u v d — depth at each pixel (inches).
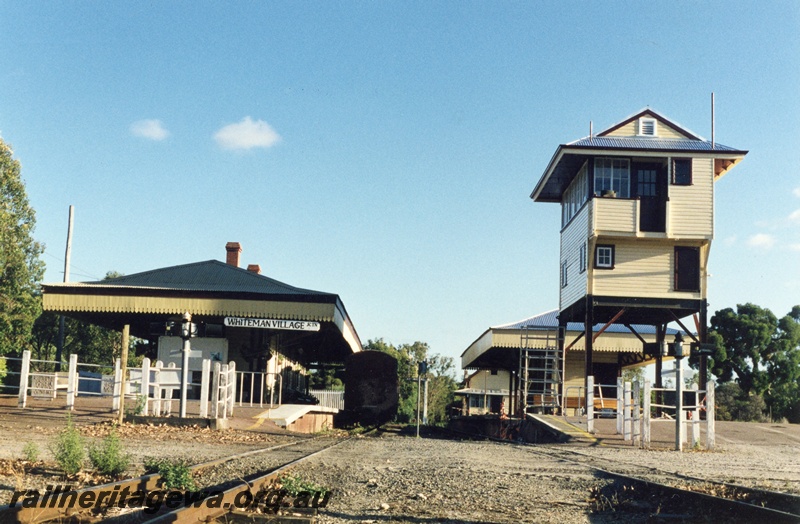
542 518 322.3
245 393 1208.2
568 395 1616.6
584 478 460.8
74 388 824.3
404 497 366.0
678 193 1122.7
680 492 374.0
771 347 2135.8
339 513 314.5
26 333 1900.8
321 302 1086.4
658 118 1183.6
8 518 232.5
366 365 1459.2
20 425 680.4
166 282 1204.5
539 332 1467.8
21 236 1893.5
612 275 1129.4
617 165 1148.5
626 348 1483.8
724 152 1115.3
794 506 359.6
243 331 1221.7
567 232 1305.4
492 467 512.1
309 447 647.8
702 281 1130.0
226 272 1246.9
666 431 908.6
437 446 733.3
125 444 582.6
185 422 768.9
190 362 1156.5
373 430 1316.4
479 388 2386.8
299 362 1891.0
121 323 1300.4
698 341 1121.4
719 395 2106.3
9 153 1884.8
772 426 1082.1
